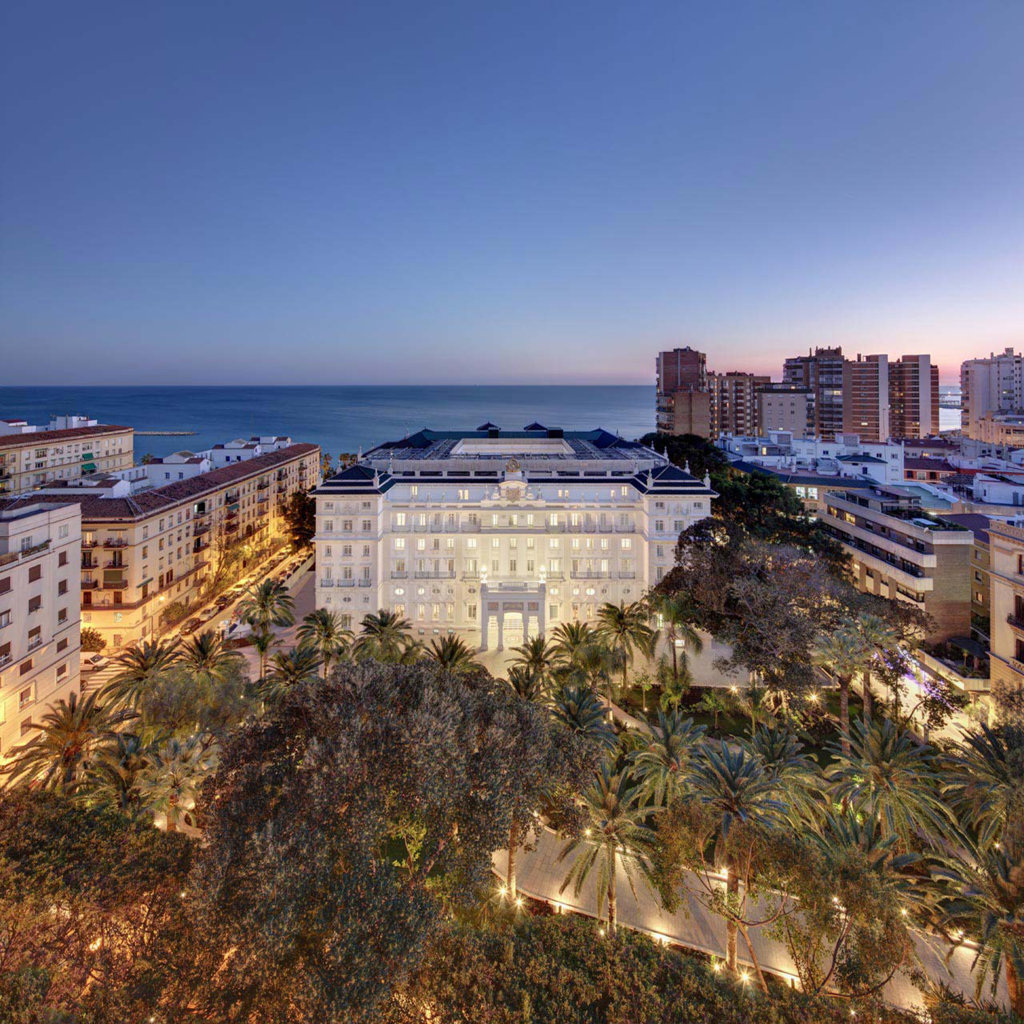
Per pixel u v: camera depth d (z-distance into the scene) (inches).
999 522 2194.9
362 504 3299.7
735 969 1295.5
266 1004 766.5
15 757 1978.3
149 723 2021.4
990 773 1457.9
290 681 2260.1
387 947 756.6
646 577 3302.2
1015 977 1088.8
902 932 1042.1
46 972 795.4
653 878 1379.2
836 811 1585.9
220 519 4333.2
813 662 2288.4
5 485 5211.6
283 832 813.9
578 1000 880.3
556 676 2546.8
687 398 7741.1
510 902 1318.9
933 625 2357.3
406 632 3380.9
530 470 3806.6
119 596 3275.1
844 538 3410.4
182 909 893.2
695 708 2603.3
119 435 6638.8
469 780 932.0
